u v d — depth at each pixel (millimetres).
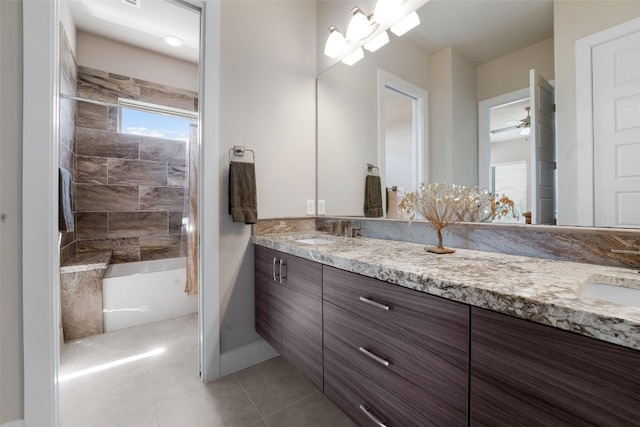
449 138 1397
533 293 629
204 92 1646
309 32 2158
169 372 1750
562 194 1044
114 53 2969
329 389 1188
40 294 1170
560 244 1035
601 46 960
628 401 478
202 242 1668
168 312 2592
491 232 1230
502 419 639
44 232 1181
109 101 2957
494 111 1235
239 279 1802
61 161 2223
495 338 651
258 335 1881
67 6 2332
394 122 1653
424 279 796
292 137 2045
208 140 1661
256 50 1865
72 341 2137
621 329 478
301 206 2088
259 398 1519
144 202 3182
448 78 1397
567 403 547
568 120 1032
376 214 1758
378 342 954
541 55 1102
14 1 1143
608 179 948
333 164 2033
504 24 1211
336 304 1143
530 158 1125
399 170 1632
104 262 2385
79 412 1396
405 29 1573
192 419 1361
